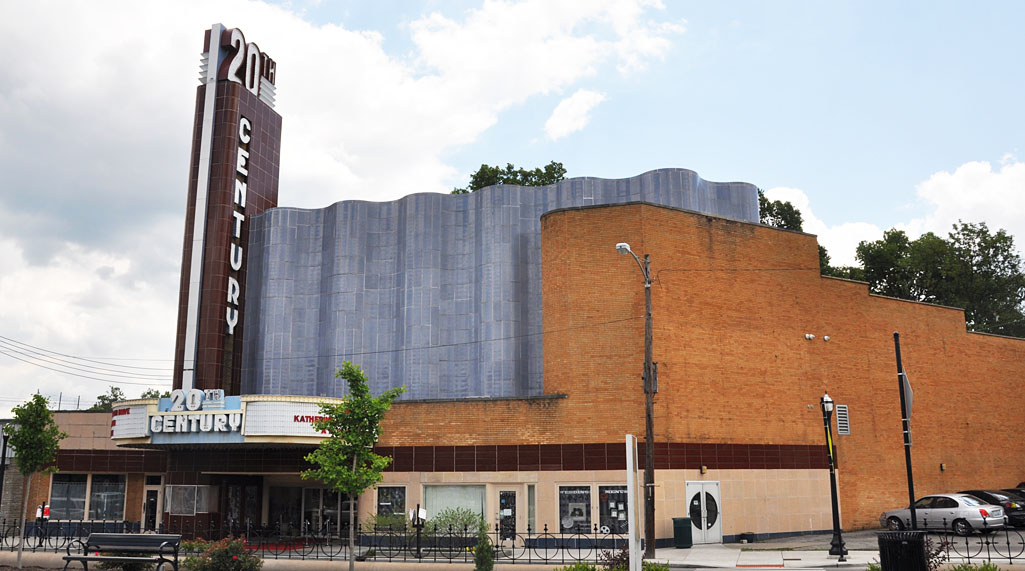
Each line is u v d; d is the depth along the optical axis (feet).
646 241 111.04
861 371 129.59
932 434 136.56
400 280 137.59
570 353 109.70
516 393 126.62
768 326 119.96
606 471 105.09
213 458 122.11
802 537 114.52
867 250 211.61
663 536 102.99
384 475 111.96
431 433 111.75
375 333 137.18
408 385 132.36
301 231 144.25
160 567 75.05
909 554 49.96
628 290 109.91
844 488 123.95
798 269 125.39
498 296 130.00
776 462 115.65
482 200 135.03
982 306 206.49
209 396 110.42
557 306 112.37
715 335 114.21
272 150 152.66
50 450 99.14
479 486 109.29
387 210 141.90
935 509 108.68
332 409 84.99
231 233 139.85
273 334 139.85
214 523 121.39
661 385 107.34
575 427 107.34
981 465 141.18
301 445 111.34
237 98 143.33
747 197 136.77
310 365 139.13
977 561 73.56
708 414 110.83
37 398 100.48
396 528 106.42
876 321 133.69
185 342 134.31
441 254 136.26
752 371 116.57
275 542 114.93
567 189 132.36
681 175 130.82
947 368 141.38
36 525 127.03
